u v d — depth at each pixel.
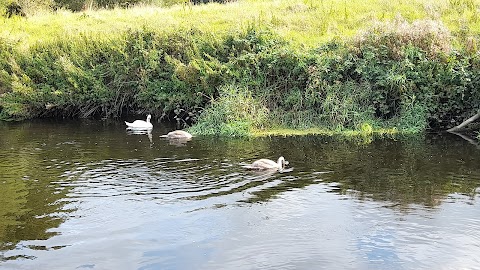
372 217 8.85
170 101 19.12
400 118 16.89
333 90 17.30
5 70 21.52
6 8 29.97
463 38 18.67
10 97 20.73
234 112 17.19
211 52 19.69
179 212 9.22
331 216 8.94
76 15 27.95
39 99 20.69
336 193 10.17
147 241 8.04
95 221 8.85
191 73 18.83
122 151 14.17
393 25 18.11
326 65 17.59
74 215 9.13
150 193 10.30
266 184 10.80
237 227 8.52
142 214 9.14
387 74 16.86
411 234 8.14
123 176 11.55
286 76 18.30
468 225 8.45
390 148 14.09
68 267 7.21
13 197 10.17
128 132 17.41
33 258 7.48
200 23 22.69
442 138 15.48
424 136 15.80
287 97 17.91
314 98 17.42
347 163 12.47
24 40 22.81
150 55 20.06
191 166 12.37
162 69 20.23
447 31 17.81
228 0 29.67
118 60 20.73
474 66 16.92
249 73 18.42
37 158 13.45
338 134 16.23
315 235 8.16
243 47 19.25
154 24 22.23
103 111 21.16
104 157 13.46
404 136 15.82
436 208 9.25
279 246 7.79
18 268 7.18
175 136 16.05
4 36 22.66
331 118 17.02
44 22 26.56
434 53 17.06
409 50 17.17
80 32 22.33
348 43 18.33
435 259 7.31
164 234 8.28
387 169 11.89
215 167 12.25
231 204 9.60
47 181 11.24
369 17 21.98
